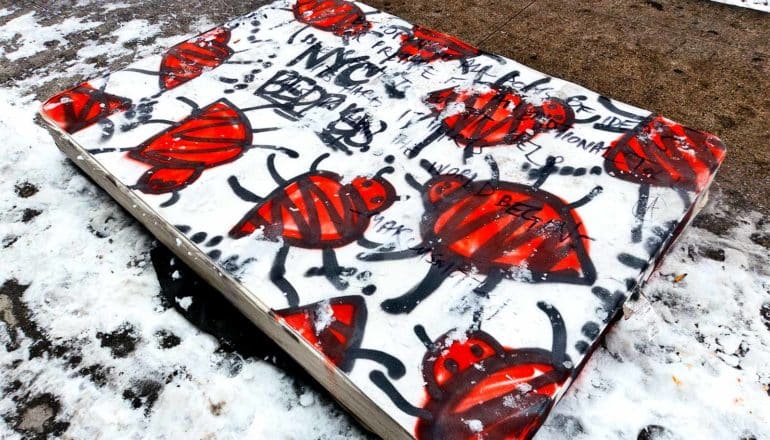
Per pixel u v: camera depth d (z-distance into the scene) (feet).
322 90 6.31
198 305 5.17
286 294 4.35
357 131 5.74
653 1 8.46
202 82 6.55
